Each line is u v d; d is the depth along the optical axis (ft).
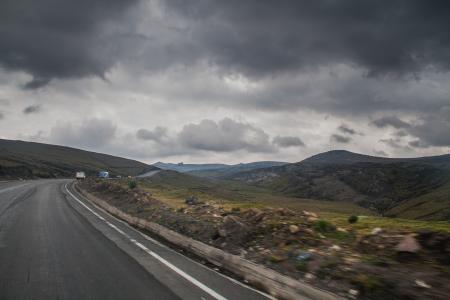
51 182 243.81
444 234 32.48
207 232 51.37
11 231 53.21
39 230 55.01
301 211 54.90
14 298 25.16
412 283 25.49
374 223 54.80
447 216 496.64
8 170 317.63
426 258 30.68
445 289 24.25
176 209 83.15
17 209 82.58
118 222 70.69
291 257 35.22
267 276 29.81
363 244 36.88
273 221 48.24
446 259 29.91
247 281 31.99
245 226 47.03
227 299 26.37
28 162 507.71
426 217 524.11
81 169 644.69
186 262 37.99
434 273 27.12
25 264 34.47
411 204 646.74
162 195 160.56
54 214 76.84
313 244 39.60
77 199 123.44
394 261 31.27
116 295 26.37
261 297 27.35
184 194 176.96
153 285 29.09
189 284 29.78
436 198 630.74
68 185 215.51
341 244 38.99
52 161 650.84
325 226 44.88
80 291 26.96
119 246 45.32
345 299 23.44
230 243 44.55
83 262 35.96
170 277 31.68
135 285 28.91
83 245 44.80
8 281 28.94
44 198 116.67
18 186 171.94
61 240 47.52
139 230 61.21
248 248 41.52
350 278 27.81
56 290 27.04
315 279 29.35
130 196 109.91
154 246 46.60
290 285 27.35
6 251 39.88
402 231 37.86
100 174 359.87
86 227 60.80
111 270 33.27
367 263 30.78
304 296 26.07
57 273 31.63
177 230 55.42
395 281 26.00
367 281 26.48
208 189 610.24
